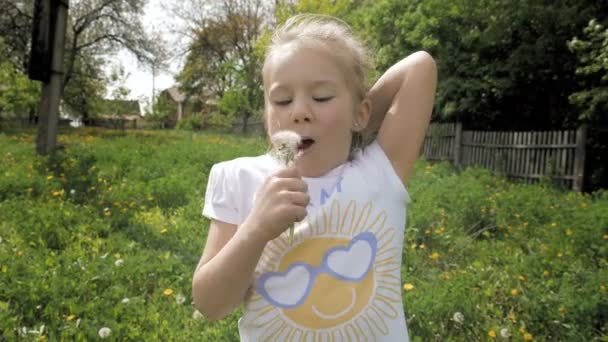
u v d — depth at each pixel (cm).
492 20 1217
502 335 289
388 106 158
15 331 278
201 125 3991
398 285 139
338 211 135
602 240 475
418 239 499
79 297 320
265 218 116
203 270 125
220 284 120
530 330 304
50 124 1040
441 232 511
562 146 1043
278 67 133
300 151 133
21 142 1520
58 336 278
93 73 3750
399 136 150
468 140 1297
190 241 468
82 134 2244
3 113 3681
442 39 1400
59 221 489
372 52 158
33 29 1011
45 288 320
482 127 1420
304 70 130
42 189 645
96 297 317
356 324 131
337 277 132
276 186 118
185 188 683
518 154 1147
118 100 4428
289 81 131
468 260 442
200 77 4597
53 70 1034
